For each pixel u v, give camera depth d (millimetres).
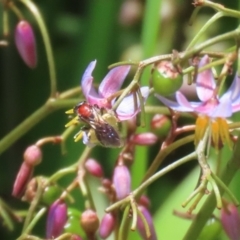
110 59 338
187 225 289
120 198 250
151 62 229
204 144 229
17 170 370
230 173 239
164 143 250
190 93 321
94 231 253
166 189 350
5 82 380
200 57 233
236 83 231
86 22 342
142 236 248
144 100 233
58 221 256
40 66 382
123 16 369
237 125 234
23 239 253
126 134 254
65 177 316
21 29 277
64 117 357
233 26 362
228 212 248
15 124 381
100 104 236
